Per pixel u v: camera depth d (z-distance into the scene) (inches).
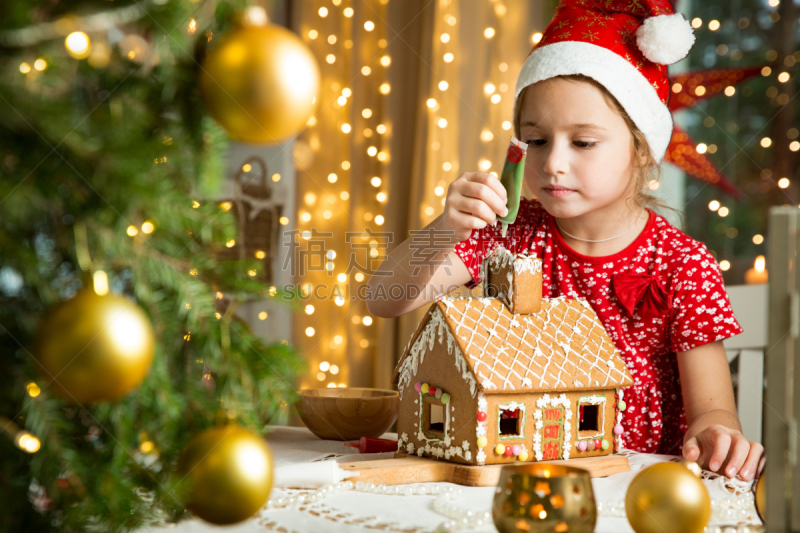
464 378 27.5
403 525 21.7
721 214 85.2
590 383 28.8
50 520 16.7
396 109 85.6
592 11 38.9
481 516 21.6
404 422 31.3
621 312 41.9
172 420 17.1
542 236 44.8
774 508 18.1
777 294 18.3
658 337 41.4
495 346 28.2
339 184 87.0
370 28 84.0
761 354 50.1
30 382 15.5
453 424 28.2
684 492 19.4
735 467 29.0
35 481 17.1
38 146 14.5
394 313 45.3
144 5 15.9
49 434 15.5
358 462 28.2
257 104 16.3
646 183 42.6
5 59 14.7
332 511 23.1
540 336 29.6
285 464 28.4
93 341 14.6
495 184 37.8
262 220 81.2
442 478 27.8
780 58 95.7
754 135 97.0
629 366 41.1
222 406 18.3
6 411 15.9
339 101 85.2
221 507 17.4
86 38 15.0
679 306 40.3
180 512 18.3
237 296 18.4
